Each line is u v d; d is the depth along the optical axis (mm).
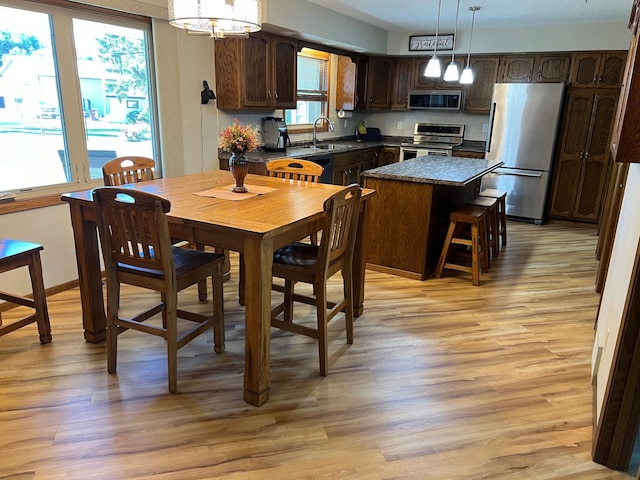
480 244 3939
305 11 4527
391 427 1976
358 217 2572
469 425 2000
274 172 3348
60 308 3010
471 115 6605
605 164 5484
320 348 2314
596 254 4484
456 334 2832
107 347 2273
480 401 2170
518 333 2865
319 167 3180
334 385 2271
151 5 3506
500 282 3744
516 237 5168
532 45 5617
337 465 1754
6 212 2879
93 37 3303
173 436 1881
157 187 2771
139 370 2336
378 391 2229
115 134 3602
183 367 2389
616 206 3352
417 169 3982
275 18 4160
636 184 2033
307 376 2340
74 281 3383
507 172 5820
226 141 2553
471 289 3582
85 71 3291
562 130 5617
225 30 2475
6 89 2857
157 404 2080
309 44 5242
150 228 1999
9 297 2531
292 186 2896
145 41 3689
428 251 3750
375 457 1800
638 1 1759
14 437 1844
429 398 2186
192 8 2191
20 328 2668
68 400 2082
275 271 2344
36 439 1836
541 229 5562
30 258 2428
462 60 6191
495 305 3283
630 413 1688
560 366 2490
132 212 2033
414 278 3764
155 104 3852
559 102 5363
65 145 3230
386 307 3205
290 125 5875
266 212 2199
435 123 6781
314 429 1949
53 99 3117
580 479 1718
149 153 3934
